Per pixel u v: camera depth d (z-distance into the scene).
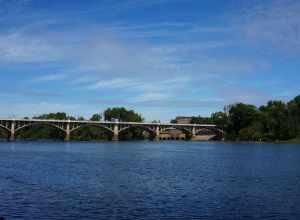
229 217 40.66
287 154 139.38
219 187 58.81
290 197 50.62
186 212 42.47
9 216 40.34
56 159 110.38
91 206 44.88
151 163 100.50
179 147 194.38
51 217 40.16
